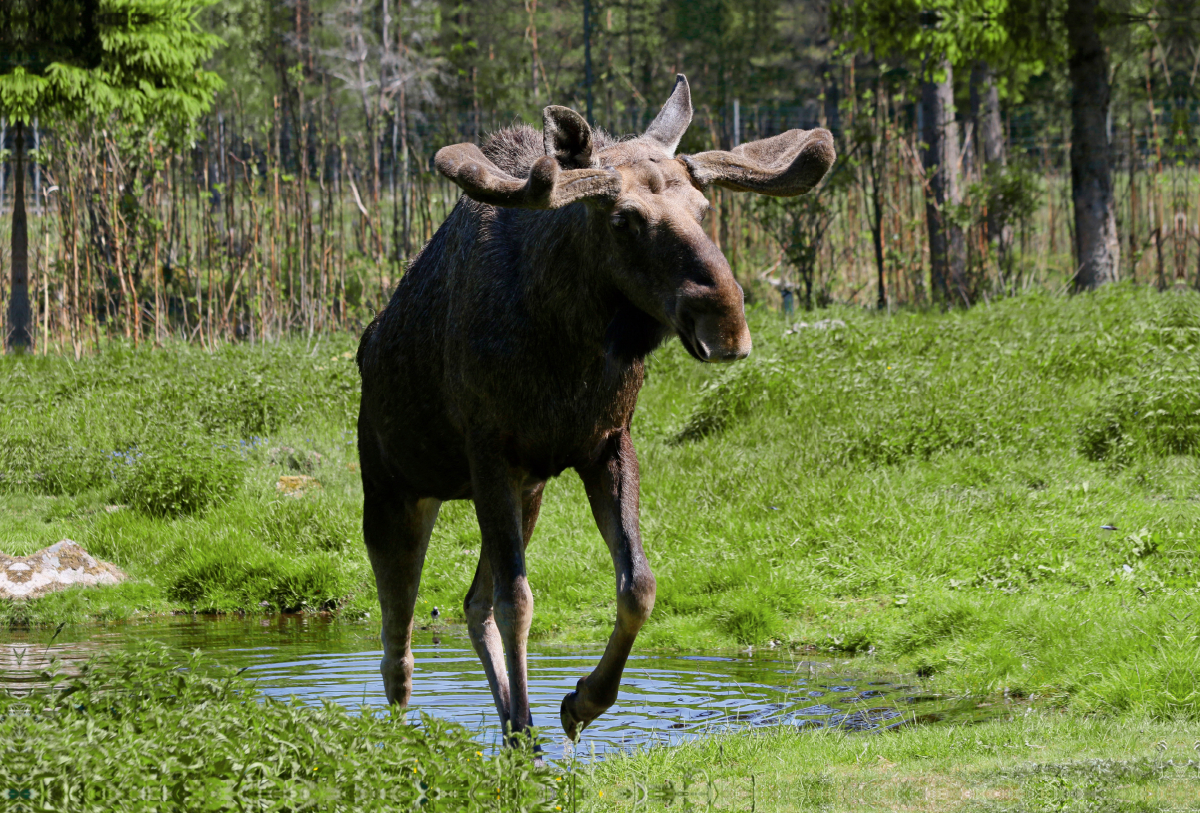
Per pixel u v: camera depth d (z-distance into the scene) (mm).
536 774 4867
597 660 10172
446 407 6391
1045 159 40188
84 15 29406
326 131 43344
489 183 4984
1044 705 8266
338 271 33844
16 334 29109
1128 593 10266
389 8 57531
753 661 10047
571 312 5684
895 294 32000
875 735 7281
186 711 4758
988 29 26812
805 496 13812
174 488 16000
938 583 11312
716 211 33031
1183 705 7512
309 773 4422
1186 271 34688
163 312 30234
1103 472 13953
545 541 14156
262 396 20188
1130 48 28188
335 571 13484
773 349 20281
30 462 17891
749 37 62875
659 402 19641
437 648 10758
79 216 31828
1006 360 17953
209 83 31938
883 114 33625
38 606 12836
